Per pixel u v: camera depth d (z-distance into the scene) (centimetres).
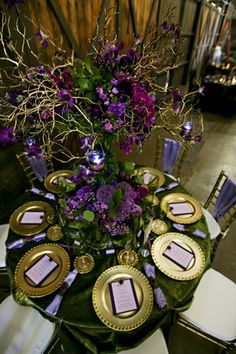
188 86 691
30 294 106
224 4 721
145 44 111
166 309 103
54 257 124
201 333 124
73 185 122
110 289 109
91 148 99
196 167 349
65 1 233
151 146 389
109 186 108
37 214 151
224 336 119
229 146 415
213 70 627
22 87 101
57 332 113
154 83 114
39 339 114
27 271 117
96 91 91
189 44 615
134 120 95
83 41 278
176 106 106
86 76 94
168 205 158
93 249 127
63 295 107
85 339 101
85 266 119
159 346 111
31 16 204
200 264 121
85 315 100
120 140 102
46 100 87
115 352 102
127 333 100
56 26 234
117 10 311
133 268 118
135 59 103
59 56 114
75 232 122
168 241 132
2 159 223
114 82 92
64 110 95
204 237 137
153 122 96
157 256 124
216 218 184
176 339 159
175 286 112
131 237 121
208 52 771
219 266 208
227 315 127
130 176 129
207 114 566
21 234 137
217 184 193
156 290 109
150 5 393
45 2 214
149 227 114
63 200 124
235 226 248
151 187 140
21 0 118
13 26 187
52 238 134
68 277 114
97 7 280
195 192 300
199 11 569
